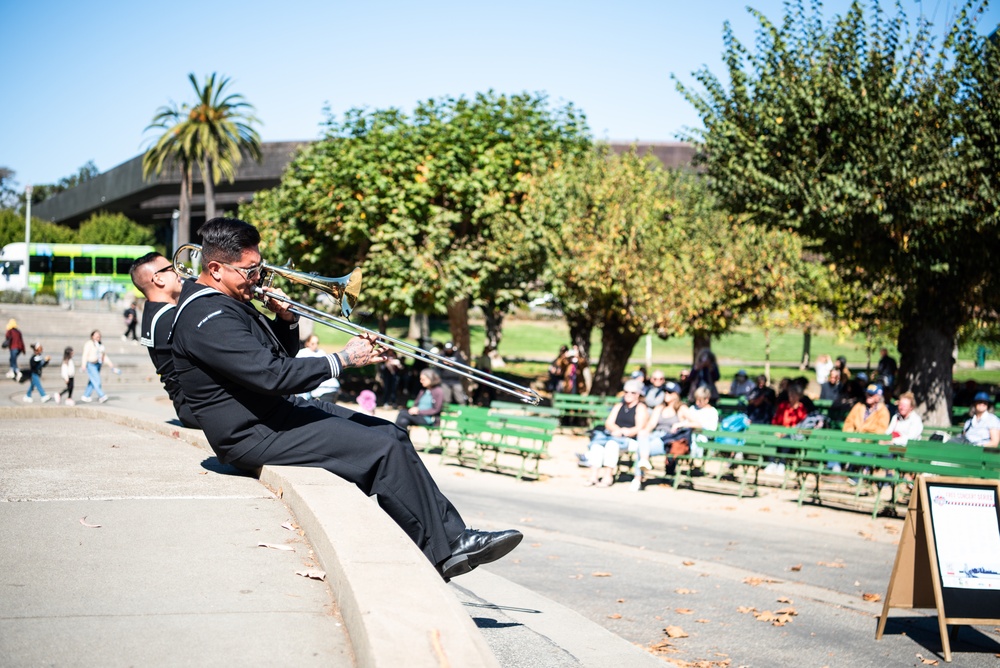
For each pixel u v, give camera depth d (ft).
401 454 12.89
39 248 168.96
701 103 57.41
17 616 8.49
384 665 7.07
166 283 18.13
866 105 49.29
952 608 20.11
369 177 79.15
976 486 20.99
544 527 32.81
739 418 45.68
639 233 72.38
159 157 169.68
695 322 73.97
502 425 47.34
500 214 81.10
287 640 8.33
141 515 12.16
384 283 78.02
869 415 45.57
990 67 48.67
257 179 195.11
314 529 10.90
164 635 8.25
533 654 15.03
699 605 23.07
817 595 24.43
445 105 84.64
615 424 43.93
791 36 54.29
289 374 12.36
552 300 85.56
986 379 137.28
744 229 76.54
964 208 47.75
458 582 22.54
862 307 77.87
